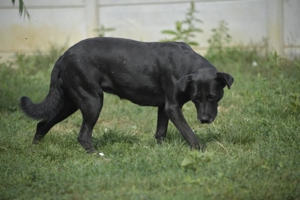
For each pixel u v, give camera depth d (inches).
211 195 284.7
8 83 587.2
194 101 362.0
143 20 724.7
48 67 686.5
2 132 429.7
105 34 733.3
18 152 380.8
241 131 398.9
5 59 749.9
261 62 647.1
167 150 362.3
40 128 402.0
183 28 714.8
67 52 382.6
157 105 386.0
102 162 352.8
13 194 300.7
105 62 377.4
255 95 497.4
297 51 644.1
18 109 515.8
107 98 549.0
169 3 716.0
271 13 663.8
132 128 444.5
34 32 743.7
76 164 346.6
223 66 644.7
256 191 289.1
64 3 734.5
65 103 394.0
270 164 332.8
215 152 364.2
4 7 742.5
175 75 368.8
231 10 699.4
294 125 414.9
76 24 737.0
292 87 508.1
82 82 376.5
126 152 367.6
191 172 320.2
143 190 297.3
